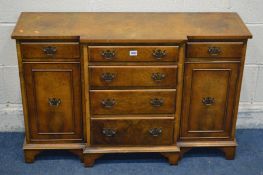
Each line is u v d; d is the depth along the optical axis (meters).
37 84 2.75
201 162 3.04
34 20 2.79
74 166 2.98
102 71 2.68
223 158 3.07
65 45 2.64
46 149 2.95
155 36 2.60
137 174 2.93
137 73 2.70
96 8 3.04
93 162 2.95
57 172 2.93
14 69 3.19
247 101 3.37
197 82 2.79
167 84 2.74
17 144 3.19
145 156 3.07
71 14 2.91
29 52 2.64
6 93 3.26
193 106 2.87
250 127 3.38
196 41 2.66
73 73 2.73
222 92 2.82
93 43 2.59
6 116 3.29
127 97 2.77
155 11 3.06
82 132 2.93
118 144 2.92
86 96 2.75
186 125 2.93
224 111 2.89
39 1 3.00
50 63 2.69
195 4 3.05
